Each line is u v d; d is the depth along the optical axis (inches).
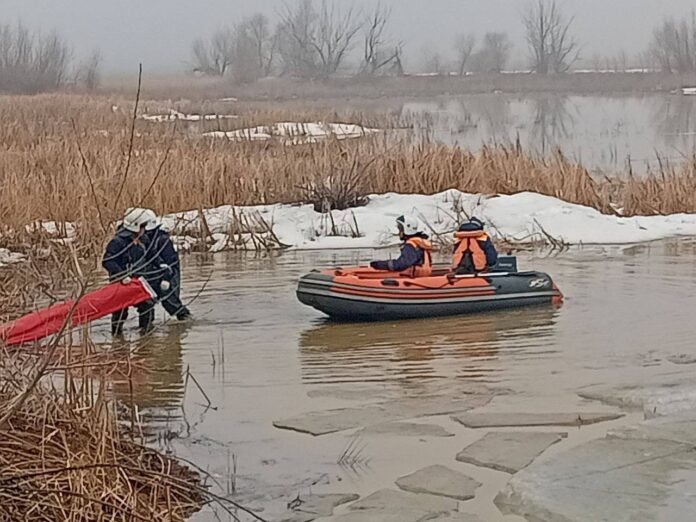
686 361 351.6
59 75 2662.4
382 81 3319.4
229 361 361.7
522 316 429.4
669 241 635.5
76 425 245.6
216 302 462.3
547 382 329.1
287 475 255.1
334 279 422.9
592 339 386.0
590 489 236.1
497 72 3998.5
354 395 318.3
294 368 351.3
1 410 234.4
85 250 418.6
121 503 217.2
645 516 220.4
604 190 775.1
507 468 254.7
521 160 763.4
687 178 756.0
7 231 556.7
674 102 2600.9
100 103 1792.6
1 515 205.5
